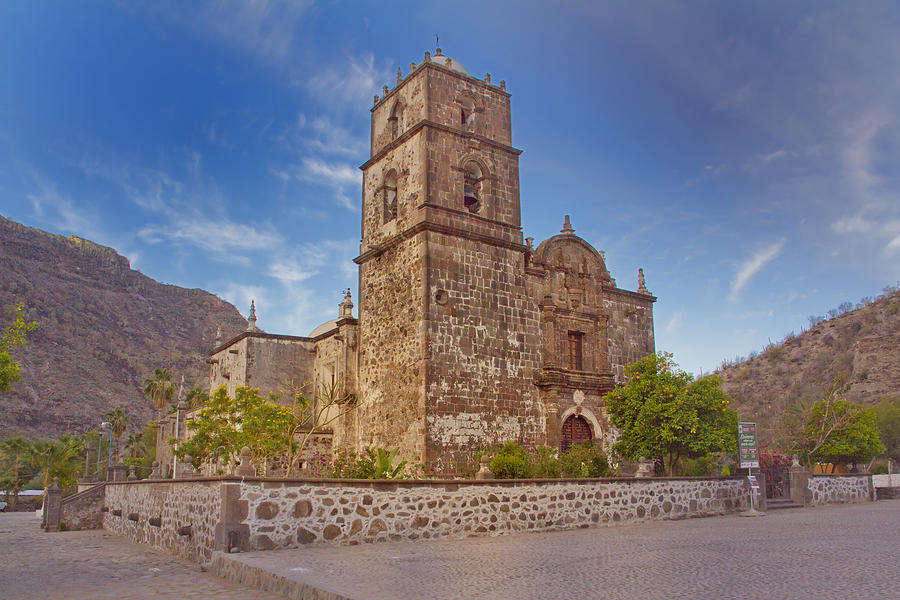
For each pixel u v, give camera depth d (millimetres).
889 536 17625
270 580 12578
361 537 17406
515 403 34375
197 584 14078
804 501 31656
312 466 38906
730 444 32156
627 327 41438
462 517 19281
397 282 34625
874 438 40594
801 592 9820
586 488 22344
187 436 50312
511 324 35156
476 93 36906
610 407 35031
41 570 17438
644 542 17156
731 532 19391
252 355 43344
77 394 181375
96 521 34219
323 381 42938
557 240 38938
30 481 81188
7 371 19922
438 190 34188
